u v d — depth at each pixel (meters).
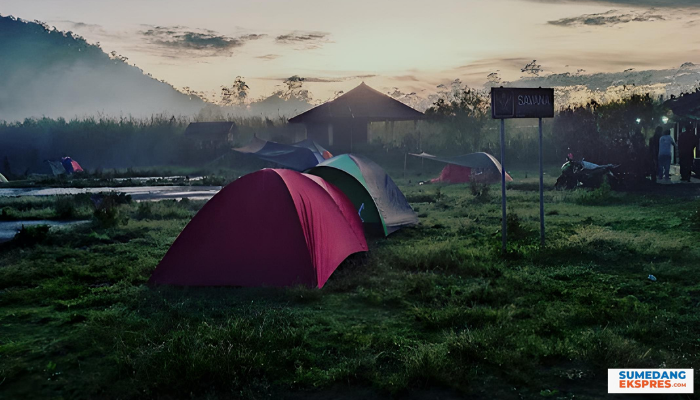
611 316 5.27
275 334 4.85
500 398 3.81
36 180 31.72
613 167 18.45
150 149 48.00
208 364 4.12
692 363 4.21
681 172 18.62
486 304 5.96
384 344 4.73
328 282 6.86
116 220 12.39
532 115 8.58
